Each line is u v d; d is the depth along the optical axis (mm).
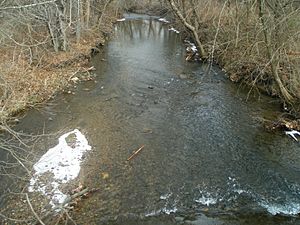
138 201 9242
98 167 10625
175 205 9141
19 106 14172
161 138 12430
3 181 9898
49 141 11992
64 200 9133
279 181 10133
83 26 24781
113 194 9477
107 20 34594
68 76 18062
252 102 15234
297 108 13781
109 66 20344
